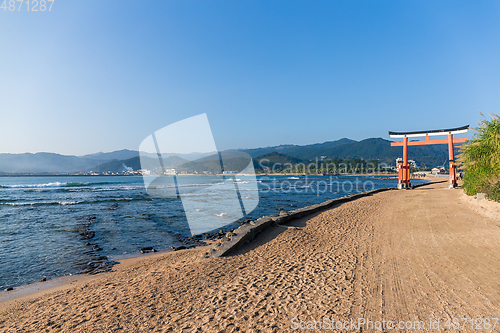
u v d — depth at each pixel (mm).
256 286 5113
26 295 6504
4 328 4395
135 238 12688
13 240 12414
